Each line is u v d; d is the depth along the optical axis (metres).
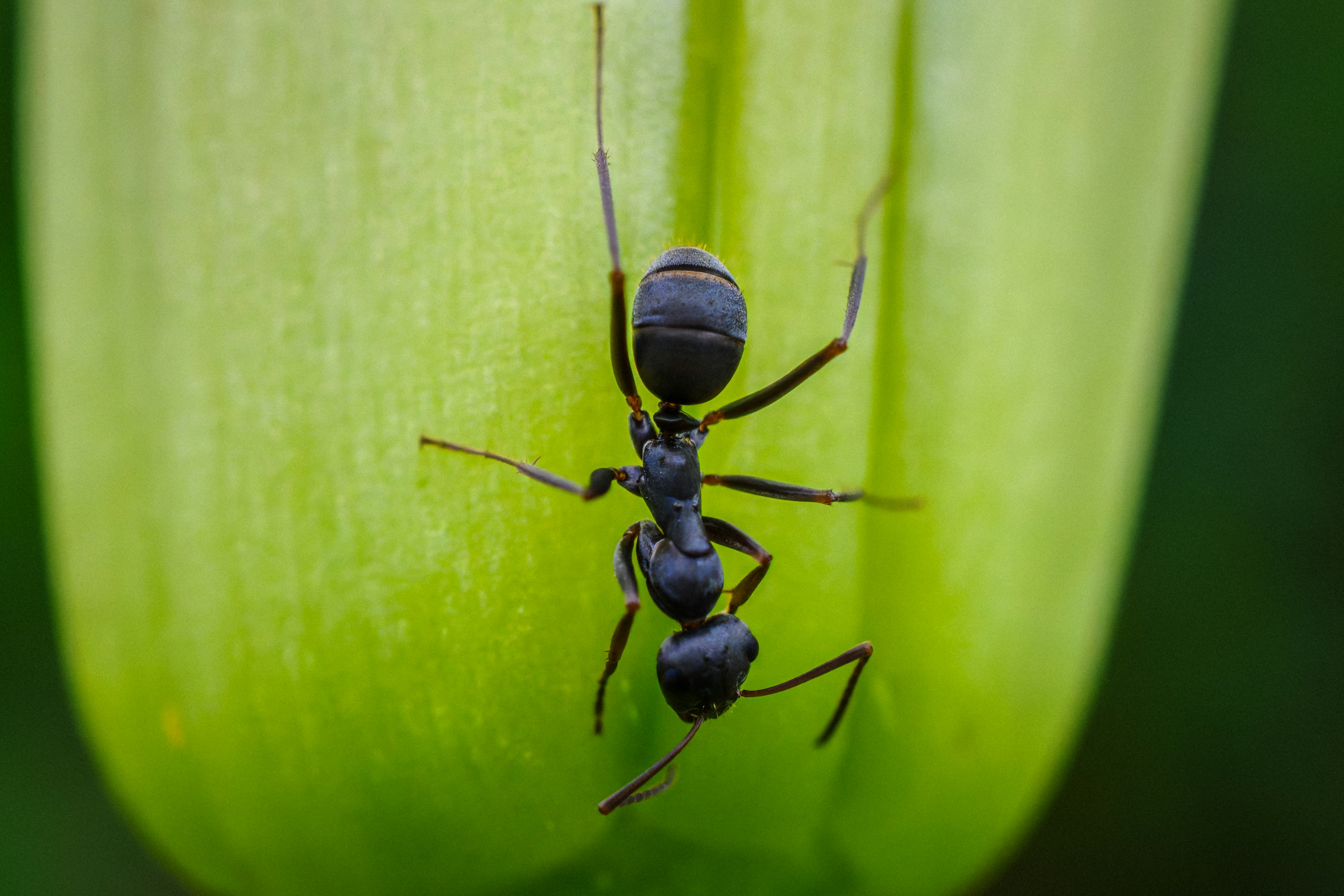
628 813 0.06
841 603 0.06
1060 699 0.06
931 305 0.06
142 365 0.06
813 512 0.06
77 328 0.06
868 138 0.06
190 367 0.06
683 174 0.06
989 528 0.06
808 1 0.06
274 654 0.06
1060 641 0.06
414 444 0.06
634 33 0.06
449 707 0.06
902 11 0.06
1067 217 0.06
